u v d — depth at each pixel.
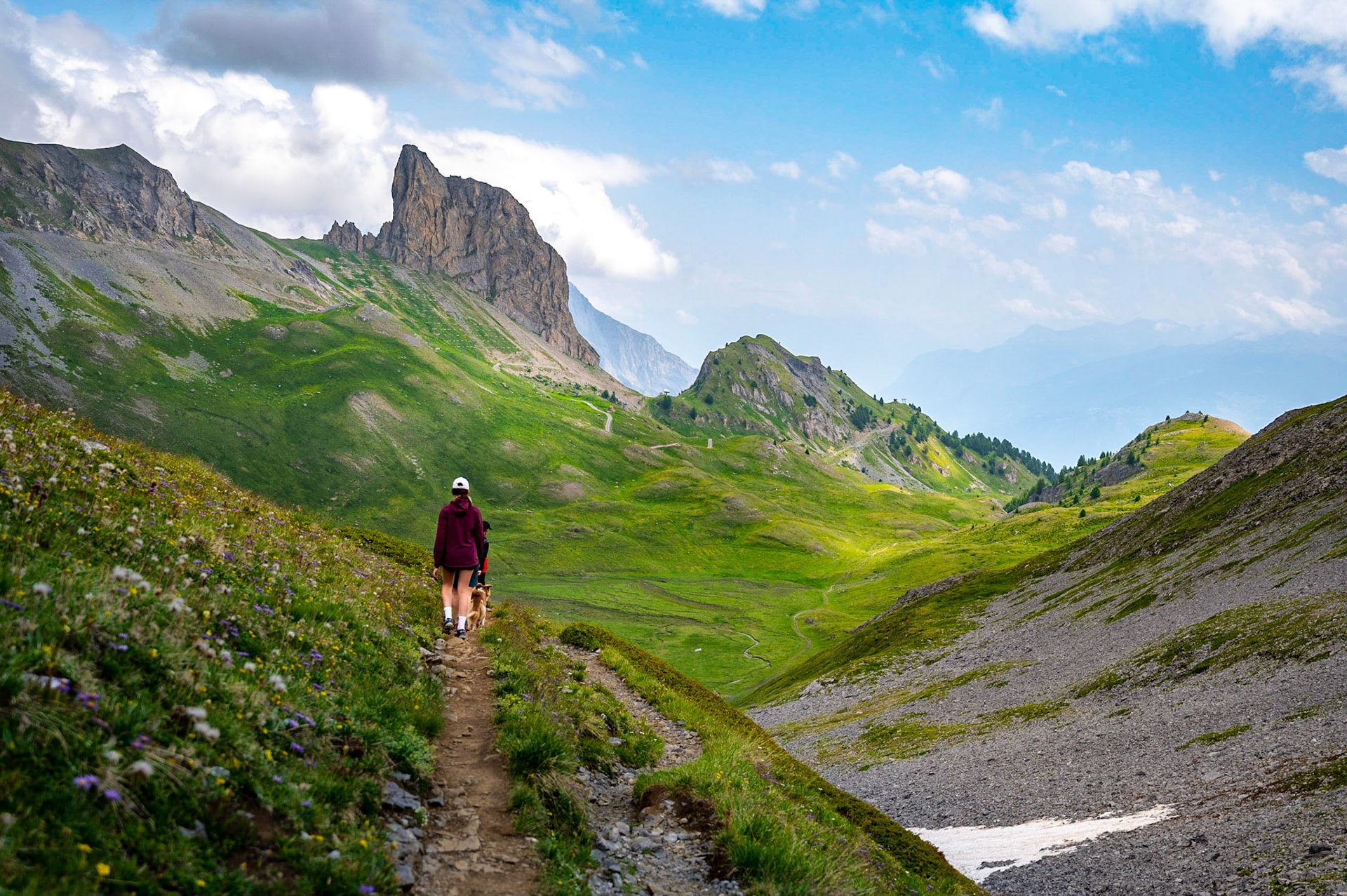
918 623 115.19
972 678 77.44
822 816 15.90
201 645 7.77
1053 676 68.50
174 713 6.64
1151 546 103.56
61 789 5.06
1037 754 48.47
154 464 15.98
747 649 160.12
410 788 8.95
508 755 10.66
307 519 24.92
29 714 5.32
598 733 14.60
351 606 13.41
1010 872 29.98
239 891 5.45
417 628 15.86
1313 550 68.00
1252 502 94.62
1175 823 29.50
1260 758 33.50
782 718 88.62
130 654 6.86
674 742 17.66
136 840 5.26
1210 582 75.69
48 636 6.21
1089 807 36.25
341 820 7.13
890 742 64.06
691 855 10.48
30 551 7.43
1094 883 26.17
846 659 114.19
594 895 8.27
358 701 9.65
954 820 41.50
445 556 16.06
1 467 9.18
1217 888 22.17
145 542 9.73
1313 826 23.72
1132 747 43.03
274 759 7.25
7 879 4.26
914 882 15.59
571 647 26.53
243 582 11.06
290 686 8.73
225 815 6.12
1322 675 41.31
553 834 9.06
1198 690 48.88
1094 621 83.31
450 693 13.09
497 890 7.58
